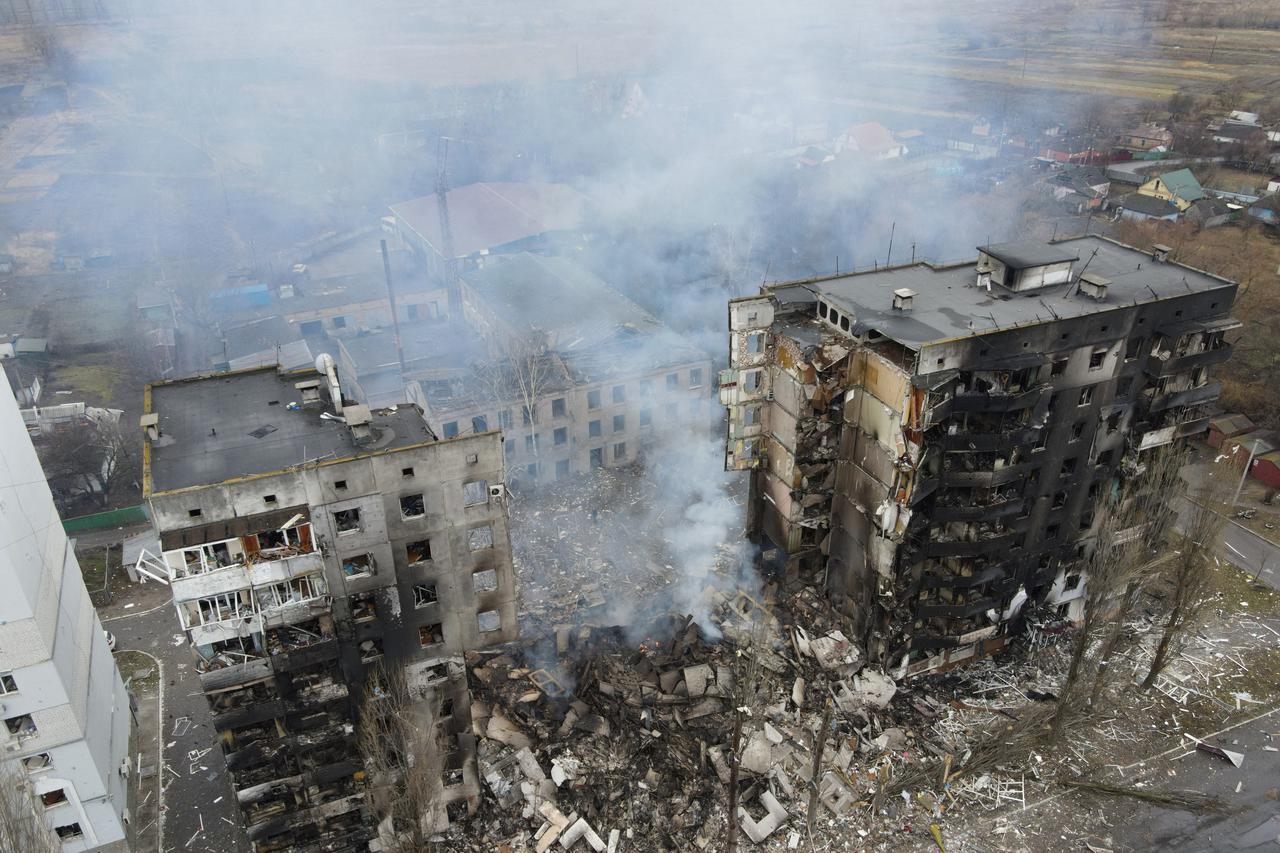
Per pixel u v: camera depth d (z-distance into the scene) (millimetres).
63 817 42906
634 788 46875
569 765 47562
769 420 53938
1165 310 48812
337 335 104312
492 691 50812
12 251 140250
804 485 53062
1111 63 192875
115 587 65438
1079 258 55250
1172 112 151000
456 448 37625
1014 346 45344
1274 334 86938
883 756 49438
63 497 76375
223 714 37969
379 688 41500
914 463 46062
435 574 40312
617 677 51938
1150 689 54688
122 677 56438
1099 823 46312
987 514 48906
